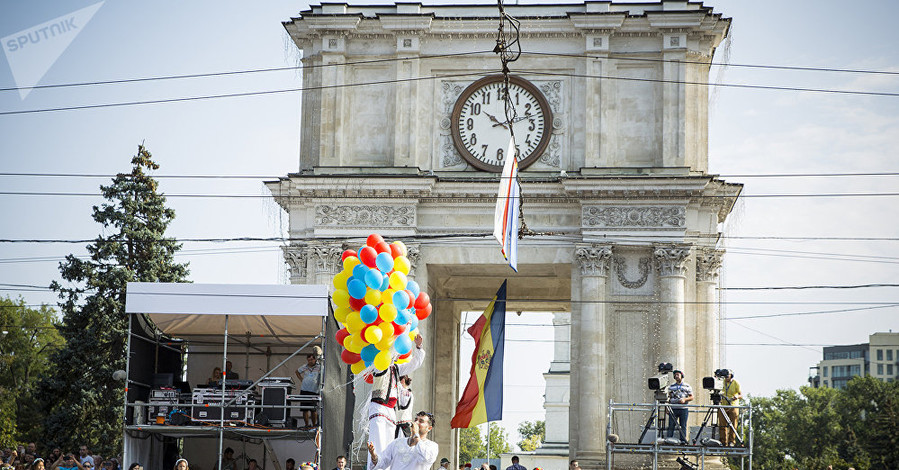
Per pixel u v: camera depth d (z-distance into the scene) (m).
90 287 65.50
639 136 51.22
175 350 44.06
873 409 145.25
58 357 64.44
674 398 39.44
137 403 38.41
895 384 145.62
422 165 51.84
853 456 139.12
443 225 51.31
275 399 38.09
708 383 39.22
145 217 68.19
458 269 53.47
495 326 49.16
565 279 57.47
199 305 36.97
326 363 37.16
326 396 37.12
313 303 37.06
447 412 58.84
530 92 51.91
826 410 148.75
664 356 49.25
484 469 41.75
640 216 50.03
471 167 51.75
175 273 67.94
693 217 50.50
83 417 63.62
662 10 50.94
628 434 49.38
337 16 51.88
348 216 50.97
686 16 50.66
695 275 50.62
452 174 51.62
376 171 50.78
